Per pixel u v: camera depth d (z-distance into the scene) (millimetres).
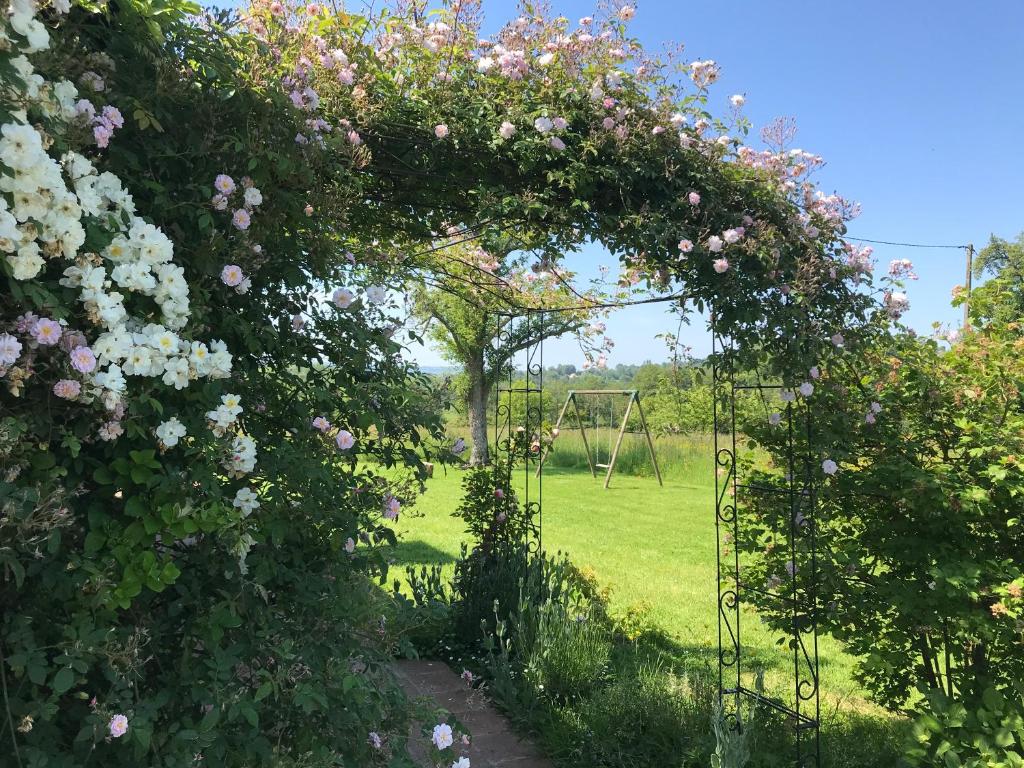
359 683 1825
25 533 1317
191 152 1745
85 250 1498
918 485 2713
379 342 2145
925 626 2816
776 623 3129
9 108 1267
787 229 2783
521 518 4773
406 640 2145
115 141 1688
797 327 2654
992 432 2740
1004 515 2793
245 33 2021
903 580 2922
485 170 2742
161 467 1559
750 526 3441
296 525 1866
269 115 1891
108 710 1435
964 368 2959
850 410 2982
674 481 14867
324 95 2357
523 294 4516
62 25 1574
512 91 2664
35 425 1414
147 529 1510
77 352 1390
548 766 3004
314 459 1890
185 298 1634
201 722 1512
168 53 1757
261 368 1980
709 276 2668
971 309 3180
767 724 2934
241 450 1682
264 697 1754
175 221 1778
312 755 1703
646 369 19078
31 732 1385
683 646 4559
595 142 2596
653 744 2932
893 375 2996
